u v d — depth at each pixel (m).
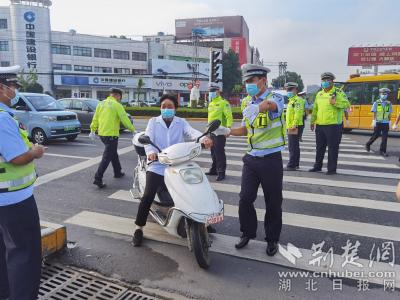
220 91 7.58
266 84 3.97
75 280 3.67
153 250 4.27
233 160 9.81
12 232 2.79
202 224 3.73
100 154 10.41
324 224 5.04
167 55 69.38
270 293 3.41
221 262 3.98
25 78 51.09
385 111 10.58
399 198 2.19
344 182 7.30
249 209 4.18
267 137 3.90
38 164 8.98
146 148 4.27
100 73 59.28
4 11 53.34
